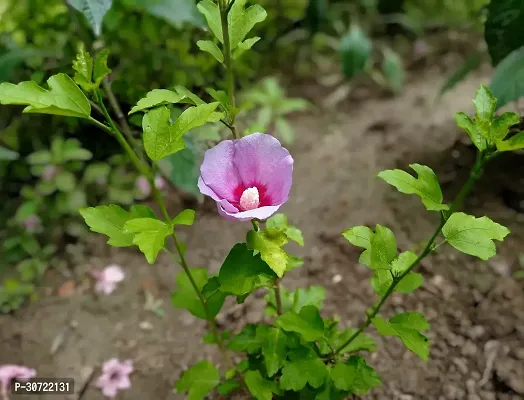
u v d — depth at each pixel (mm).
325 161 604
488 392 371
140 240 232
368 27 857
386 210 522
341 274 470
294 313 302
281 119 625
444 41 811
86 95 260
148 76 524
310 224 522
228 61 272
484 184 508
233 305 450
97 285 481
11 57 477
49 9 544
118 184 537
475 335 406
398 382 383
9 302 469
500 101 424
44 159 506
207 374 335
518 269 443
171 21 528
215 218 541
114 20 521
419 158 556
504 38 433
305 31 800
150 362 421
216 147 249
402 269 285
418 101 682
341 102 714
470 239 252
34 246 505
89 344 439
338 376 293
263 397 298
